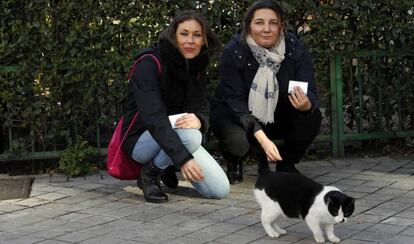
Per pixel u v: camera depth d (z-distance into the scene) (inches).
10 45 235.6
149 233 175.9
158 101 189.5
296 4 251.4
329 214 154.0
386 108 269.0
